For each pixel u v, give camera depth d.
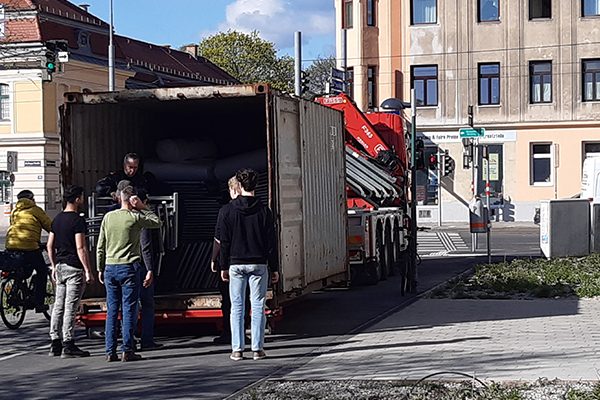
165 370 12.96
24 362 13.96
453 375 11.54
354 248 22.72
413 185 22.20
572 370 11.77
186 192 18.08
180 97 15.49
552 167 58.00
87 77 64.88
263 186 18.03
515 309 18.36
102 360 13.97
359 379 11.59
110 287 13.77
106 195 15.97
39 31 59.88
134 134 17.91
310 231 17.11
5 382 12.45
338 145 19.41
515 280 22.11
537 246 38.84
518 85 58.16
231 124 19.42
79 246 14.06
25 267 17.34
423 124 59.28
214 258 14.36
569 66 57.66
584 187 41.19
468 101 58.78
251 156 18.06
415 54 59.50
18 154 61.88
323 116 18.30
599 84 57.66
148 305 14.79
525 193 58.09
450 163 48.00
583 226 29.92
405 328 16.06
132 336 13.82
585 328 15.66
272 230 13.65
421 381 11.09
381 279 25.41
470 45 58.78
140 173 16.58
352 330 16.27
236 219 13.49
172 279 17.59
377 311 18.91
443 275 26.56
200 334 16.47
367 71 60.16
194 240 17.98
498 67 58.59
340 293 22.48
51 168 62.41
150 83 73.12
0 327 17.97
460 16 58.94
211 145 19.08
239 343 13.62
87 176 16.47
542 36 58.00
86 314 15.57
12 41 46.81
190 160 18.33
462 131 46.25
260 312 13.59
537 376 11.41
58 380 12.48
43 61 34.28
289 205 15.91
